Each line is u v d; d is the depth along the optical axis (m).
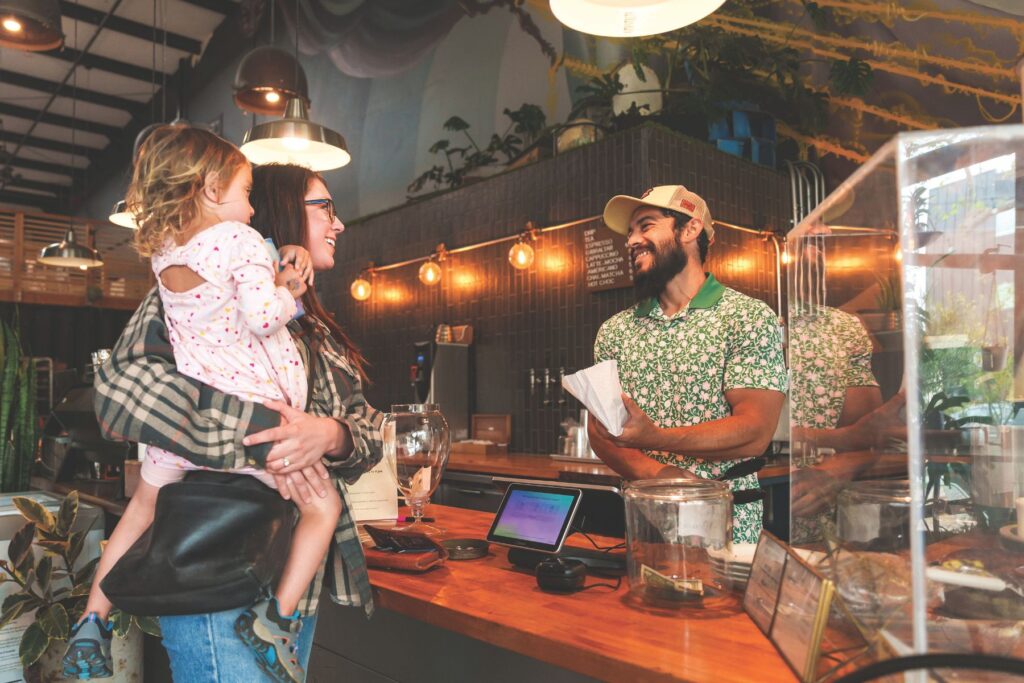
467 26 6.05
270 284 1.22
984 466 0.74
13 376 3.46
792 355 1.02
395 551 1.47
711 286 2.02
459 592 1.24
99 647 1.28
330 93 7.75
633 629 1.02
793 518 1.00
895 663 0.63
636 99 4.50
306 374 1.36
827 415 0.88
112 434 1.18
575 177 4.34
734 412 1.88
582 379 1.59
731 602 1.13
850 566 0.80
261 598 1.15
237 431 1.16
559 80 5.23
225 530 1.13
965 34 3.58
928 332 0.71
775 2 4.36
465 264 5.14
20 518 2.74
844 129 4.12
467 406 4.98
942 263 0.72
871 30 3.96
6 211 10.50
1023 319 0.76
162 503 1.17
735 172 4.34
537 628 1.03
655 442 1.63
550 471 3.50
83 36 10.39
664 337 2.05
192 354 1.19
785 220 4.61
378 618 1.53
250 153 3.73
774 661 0.88
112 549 1.28
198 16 10.17
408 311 5.64
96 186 14.45
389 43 6.91
